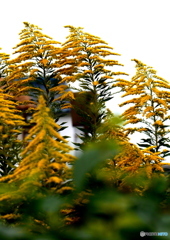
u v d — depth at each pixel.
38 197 0.95
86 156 0.85
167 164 5.56
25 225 1.00
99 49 11.18
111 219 0.78
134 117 10.53
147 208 0.80
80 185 0.85
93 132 9.13
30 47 11.58
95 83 10.13
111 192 0.86
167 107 10.64
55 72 11.43
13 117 8.67
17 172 2.52
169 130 10.27
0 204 1.57
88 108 9.57
